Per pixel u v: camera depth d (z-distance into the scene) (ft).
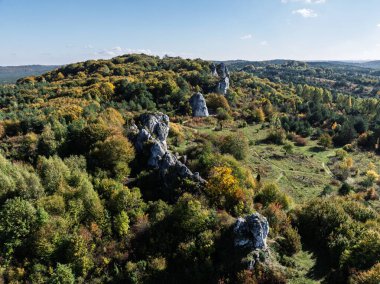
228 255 118.62
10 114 280.10
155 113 246.27
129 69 549.95
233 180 150.82
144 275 113.80
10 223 115.55
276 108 442.91
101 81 465.47
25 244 116.16
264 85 576.20
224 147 253.85
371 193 212.64
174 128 277.44
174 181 160.97
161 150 186.91
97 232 126.00
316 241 140.46
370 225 142.92
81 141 197.26
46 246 114.21
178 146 250.57
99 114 252.42
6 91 437.58
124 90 387.14
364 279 106.01
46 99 392.27
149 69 559.79
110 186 151.74
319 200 162.81
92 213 131.13
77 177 149.69
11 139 209.46
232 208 143.95
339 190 220.02
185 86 414.21
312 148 317.42
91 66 627.46
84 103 319.27
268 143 313.73
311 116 414.21
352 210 159.84
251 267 114.01
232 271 113.39
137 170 182.70
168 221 134.62
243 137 264.72
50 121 237.45
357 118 390.63
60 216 125.39
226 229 127.34
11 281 106.32
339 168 260.01
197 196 146.10
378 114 457.68
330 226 142.10
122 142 182.60
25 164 173.27
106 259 118.21
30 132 220.64
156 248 124.98
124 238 127.95
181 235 128.77
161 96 386.11
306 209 156.15
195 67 535.19
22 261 113.60
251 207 147.13
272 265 116.57
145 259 121.49
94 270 116.06
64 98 364.38
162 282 113.39
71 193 137.28
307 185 224.12
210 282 111.75
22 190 131.95
